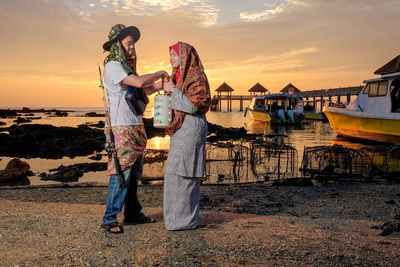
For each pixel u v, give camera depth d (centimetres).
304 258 279
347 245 315
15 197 582
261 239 321
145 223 377
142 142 343
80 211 436
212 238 319
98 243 298
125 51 339
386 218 484
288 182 731
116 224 335
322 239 331
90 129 2700
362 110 1959
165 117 337
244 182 760
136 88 340
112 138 330
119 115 331
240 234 335
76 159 1399
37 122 4378
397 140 1678
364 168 960
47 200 565
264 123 3931
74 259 261
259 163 1094
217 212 462
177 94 327
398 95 1792
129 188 364
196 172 344
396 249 310
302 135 2388
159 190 661
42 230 326
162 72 340
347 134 2081
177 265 256
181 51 332
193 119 338
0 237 300
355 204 568
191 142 338
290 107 3881
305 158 928
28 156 1491
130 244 298
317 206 556
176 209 346
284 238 328
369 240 339
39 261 254
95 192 634
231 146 1216
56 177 955
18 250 272
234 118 5403
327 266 265
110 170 335
